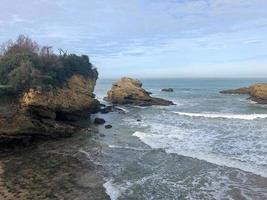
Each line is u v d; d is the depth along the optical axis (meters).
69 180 21.19
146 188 19.78
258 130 35.00
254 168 22.66
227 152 26.77
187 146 29.12
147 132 35.84
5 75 37.59
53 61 43.97
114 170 23.17
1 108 31.42
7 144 29.41
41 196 18.59
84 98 45.44
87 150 28.67
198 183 20.39
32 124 30.95
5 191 19.31
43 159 25.98
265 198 17.83
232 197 18.12
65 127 34.31
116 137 33.81
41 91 34.66
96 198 18.38
